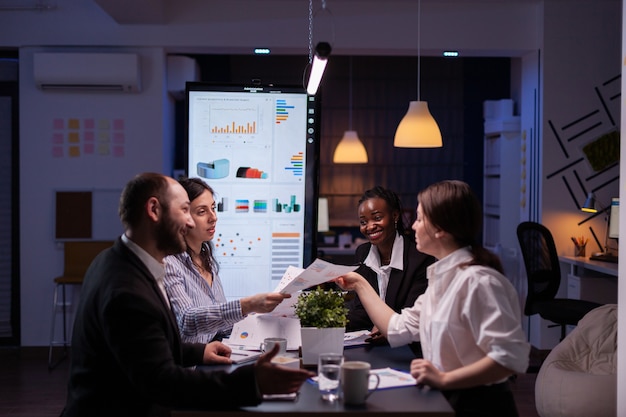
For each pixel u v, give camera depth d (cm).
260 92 388
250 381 207
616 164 676
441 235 241
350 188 973
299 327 289
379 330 283
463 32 673
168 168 720
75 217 677
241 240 392
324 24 668
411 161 972
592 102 675
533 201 695
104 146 678
